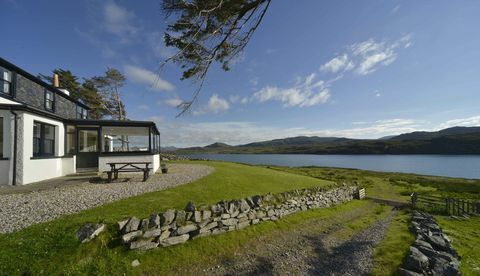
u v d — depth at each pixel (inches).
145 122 550.6
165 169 562.6
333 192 601.6
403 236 346.0
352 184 770.2
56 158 479.8
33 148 431.2
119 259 198.8
